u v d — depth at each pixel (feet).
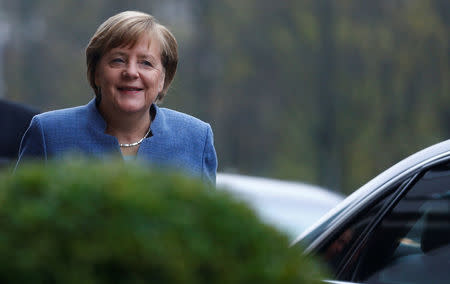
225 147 426.51
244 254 13.85
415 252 23.76
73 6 452.35
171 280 13.06
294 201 64.28
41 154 29.25
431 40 390.42
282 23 416.46
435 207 23.85
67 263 12.87
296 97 413.39
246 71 421.59
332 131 391.45
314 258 25.34
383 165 386.11
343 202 25.82
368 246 24.49
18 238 12.94
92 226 13.19
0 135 42.01
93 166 14.70
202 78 426.10
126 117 29.35
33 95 444.96
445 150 24.32
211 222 13.85
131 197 13.50
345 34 400.06
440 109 386.93
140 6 447.01
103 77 29.04
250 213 14.43
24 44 450.71
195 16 433.89
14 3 454.81
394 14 397.60
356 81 395.14
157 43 29.17
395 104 389.60
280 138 419.95
